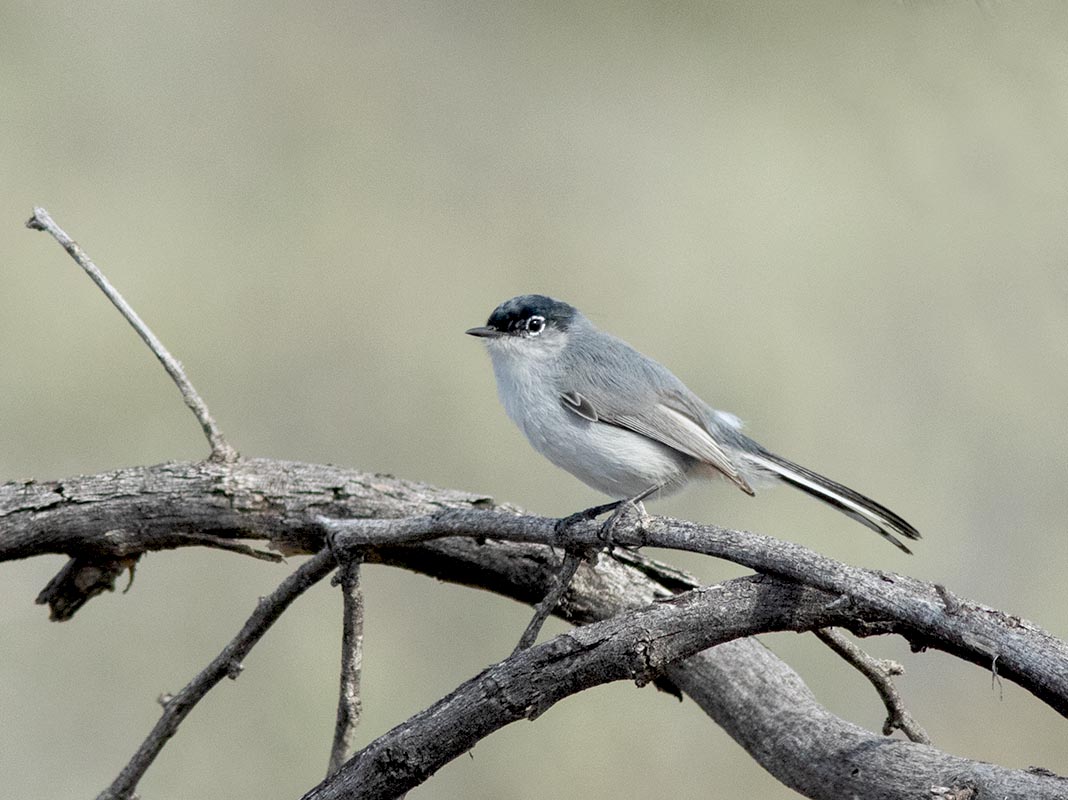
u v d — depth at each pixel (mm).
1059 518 12039
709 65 16812
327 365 13062
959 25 11141
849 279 14047
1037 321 12156
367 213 14516
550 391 8320
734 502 12234
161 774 10023
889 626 4758
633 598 7039
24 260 12938
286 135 15102
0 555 7230
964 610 4578
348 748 6152
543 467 12594
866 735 5828
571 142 15938
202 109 15016
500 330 8531
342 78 15852
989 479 12312
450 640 10875
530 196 15312
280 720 10398
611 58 16984
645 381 8328
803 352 13625
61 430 12094
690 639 4973
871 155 13883
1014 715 10812
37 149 14086
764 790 10328
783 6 16156
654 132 16125
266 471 7348
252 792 10055
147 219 13703
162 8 15656
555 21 17094
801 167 15531
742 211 15242
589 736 10523
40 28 15055
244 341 12992
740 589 4992
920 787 5391
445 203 14945
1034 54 10781
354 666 6148
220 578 10961
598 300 14344
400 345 13367
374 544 6090
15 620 10531
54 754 10016
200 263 13430
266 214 14188
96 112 14656
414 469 12508
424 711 5164
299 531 7262
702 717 10672
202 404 7391
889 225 13680
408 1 16688
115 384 12391
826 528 12125
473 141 15750
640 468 8156
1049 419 12242
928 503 12312
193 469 7340
